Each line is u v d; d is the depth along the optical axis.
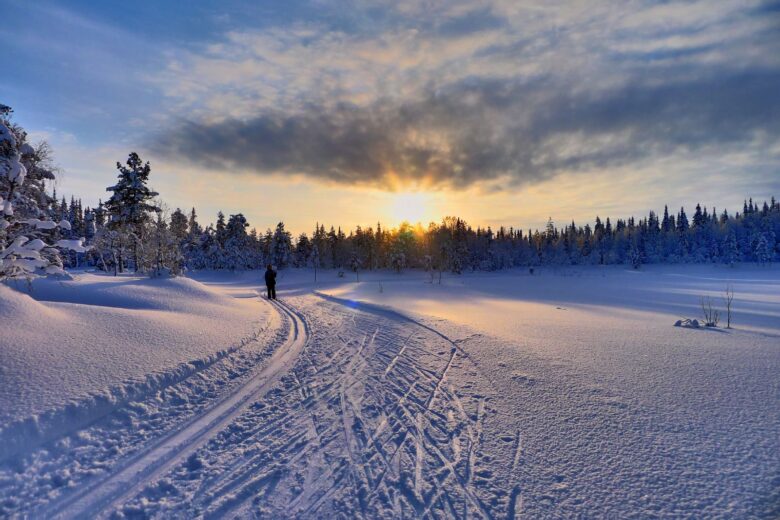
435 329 10.90
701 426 4.32
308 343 9.77
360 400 5.66
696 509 2.97
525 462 3.79
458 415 4.99
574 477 3.49
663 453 3.80
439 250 84.44
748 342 8.59
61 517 3.07
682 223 106.25
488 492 3.34
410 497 3.32
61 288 12.18
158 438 4.45
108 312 8.50
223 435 4.55
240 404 5.55
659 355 7.42
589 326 11.36
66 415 4.36
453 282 49.12
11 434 3.81
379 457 4.02
